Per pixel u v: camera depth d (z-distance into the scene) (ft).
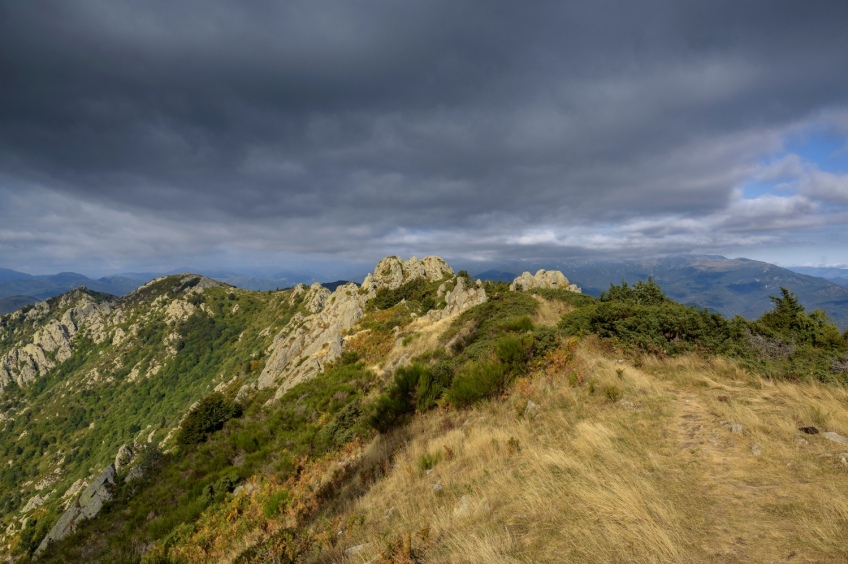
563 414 29.09
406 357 86.99
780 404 25.73
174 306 647.15
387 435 41.60
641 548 12.46
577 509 15.88
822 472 16.40
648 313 46.78
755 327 47.60
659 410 26.78
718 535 12.86
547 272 151.53
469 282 146.82
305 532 22.99
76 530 57.47
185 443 73.72
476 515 17.75
